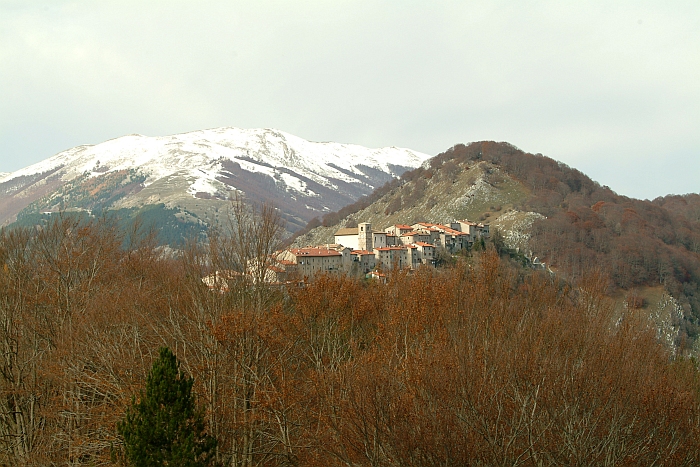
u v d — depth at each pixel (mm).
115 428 36438
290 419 36688
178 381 30703
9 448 42250
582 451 29312
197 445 30172
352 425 30250
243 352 35156
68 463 37938
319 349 42719
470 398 30297
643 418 33062
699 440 33688
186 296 45531
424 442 28438
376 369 32875
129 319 43594
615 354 42125
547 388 32719
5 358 44844
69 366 40312
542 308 64562
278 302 44031
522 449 31016
